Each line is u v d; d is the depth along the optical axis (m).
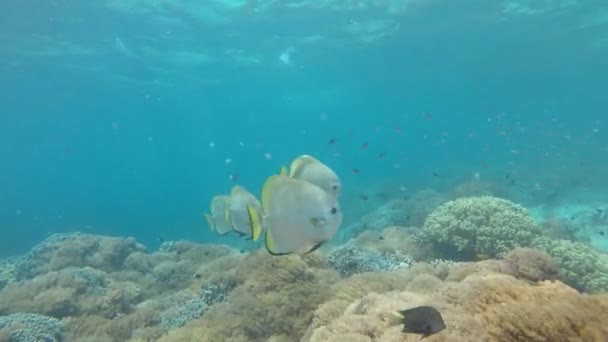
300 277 8.03
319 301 7.55
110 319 10.81
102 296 11.66
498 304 4.18
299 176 3.97
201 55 38.28
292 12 28.77
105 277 12.98
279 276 7.98
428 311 3.38
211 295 9.73
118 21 28.64
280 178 3.07
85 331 9.81
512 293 4.36
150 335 9.05
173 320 9.55
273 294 7.71
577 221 18.27
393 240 13.71
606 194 22.64
